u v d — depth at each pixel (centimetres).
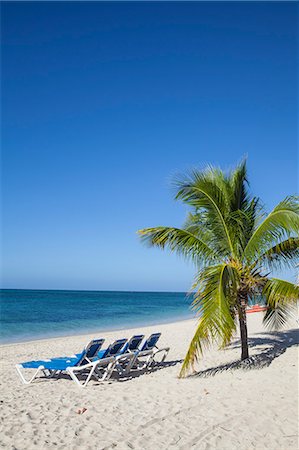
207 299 827
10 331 2350
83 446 512
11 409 664
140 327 2534
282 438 532
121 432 558
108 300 7500
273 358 1027
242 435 542
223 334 816
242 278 952
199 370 961
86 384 845
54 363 898
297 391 734
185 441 526
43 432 558
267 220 898
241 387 772
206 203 948
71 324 2788
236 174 1009
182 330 2173
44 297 8175
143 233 934
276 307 1081
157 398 717
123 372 938
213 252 970
